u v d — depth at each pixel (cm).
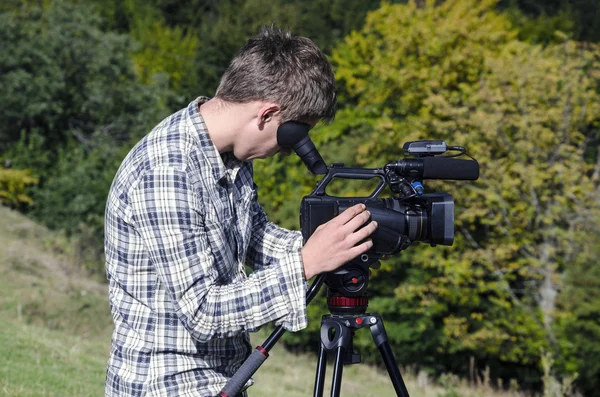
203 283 186
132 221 190
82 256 1684
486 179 1612
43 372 632
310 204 205
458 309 1753
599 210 1545
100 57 2583
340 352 207
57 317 1168
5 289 1273
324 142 2088
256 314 187
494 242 1630
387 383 1276
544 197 1592
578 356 1527
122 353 196
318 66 196
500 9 3200
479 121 1603
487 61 1728
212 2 4628
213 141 195
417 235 209
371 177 212
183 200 187
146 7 4441
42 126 2608
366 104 2138
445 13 2162
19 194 2378
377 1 3719
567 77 1666
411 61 2005
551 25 3188
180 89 3794
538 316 1611
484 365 1861
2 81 2438
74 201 2203
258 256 230
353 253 195
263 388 860
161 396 192
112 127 2583
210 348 197
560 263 1608
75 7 2723
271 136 198
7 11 2609
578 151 1639
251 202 210
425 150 217
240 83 192
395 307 1762
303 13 3722
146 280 193
